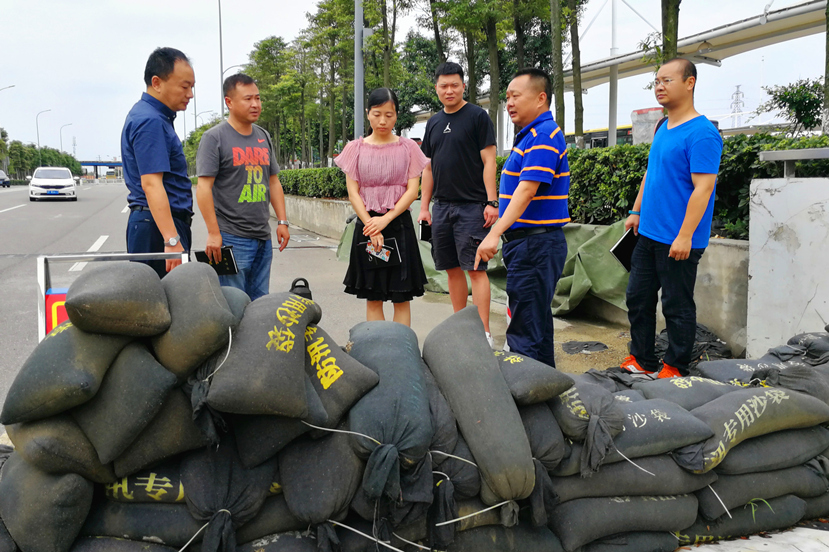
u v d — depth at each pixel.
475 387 1.96
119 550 1.69
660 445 2.11
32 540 1.60
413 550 1.91
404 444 1.76
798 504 2.37
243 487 1.76
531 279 3.17
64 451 1.60
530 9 13.17
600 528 2.04
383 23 15.45
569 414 2.04
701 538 2.24
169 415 1.73
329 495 1.73
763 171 4.04
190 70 3.22
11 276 7.59
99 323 1.61
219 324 1.68
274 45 33.84
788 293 3.47
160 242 3.26
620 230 5.24
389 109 3.43
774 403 2.28
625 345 4.61
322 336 2.02
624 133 24.12
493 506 1.91
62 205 23.59
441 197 3.95
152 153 3.04
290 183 17.95
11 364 4.19
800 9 12.80
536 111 3.14
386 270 3.52
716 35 14.57
